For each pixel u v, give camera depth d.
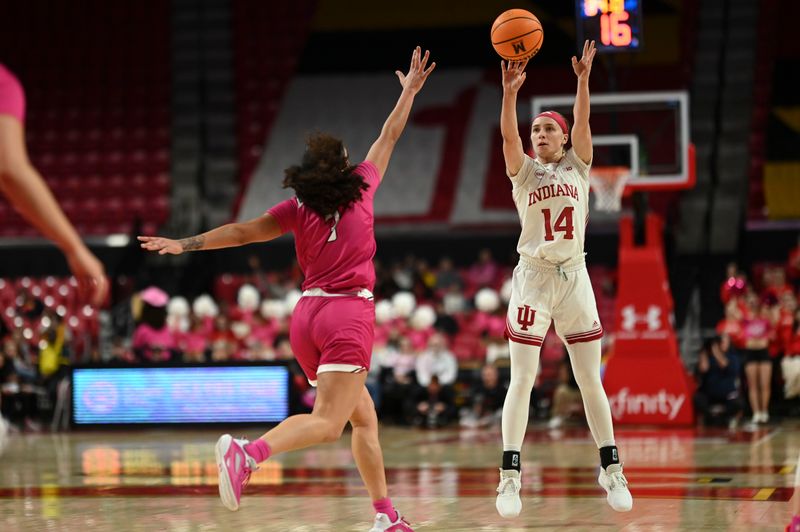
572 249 7.05
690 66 30.64
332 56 32.94
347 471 10.90
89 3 32.97
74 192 29.80
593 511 7.57
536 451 13.05
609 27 15.38
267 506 8.13
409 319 21.16
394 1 33.66
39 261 26.14
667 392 16.92
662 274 17.12
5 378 19.42
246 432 16.17
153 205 29.14
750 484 9.16
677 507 7.70
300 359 6.00
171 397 16.44
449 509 7.78
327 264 5.89
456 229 26.75
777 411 18.86
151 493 9.23
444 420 18.61
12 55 32.72
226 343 19.86
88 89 31.95
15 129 3.51
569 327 7.13
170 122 31.19
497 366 19.20
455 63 32.53
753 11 31.58
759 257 24.88
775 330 18.50
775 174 27.81
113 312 22.50
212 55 32.66
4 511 8.05
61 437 16.77
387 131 6.46
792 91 30.00
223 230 5.89
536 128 7.25
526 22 7.76
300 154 29.94
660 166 16.80
